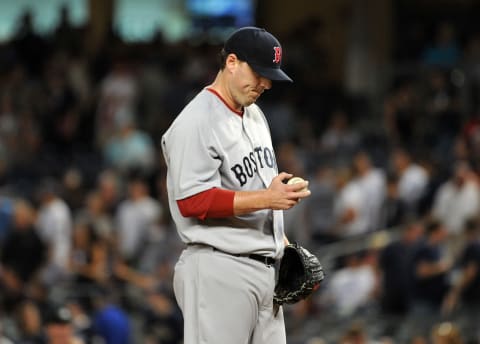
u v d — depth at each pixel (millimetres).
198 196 16047
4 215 49875
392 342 41812
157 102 68688
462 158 56469
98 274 46812
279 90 72125
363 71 76312
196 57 73875
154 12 85000
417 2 80062
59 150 68438
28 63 75750
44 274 48156
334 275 48969
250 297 16484
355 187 51500
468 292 42094
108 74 71875
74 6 84625
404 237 43000
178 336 42531
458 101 66875
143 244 50812
